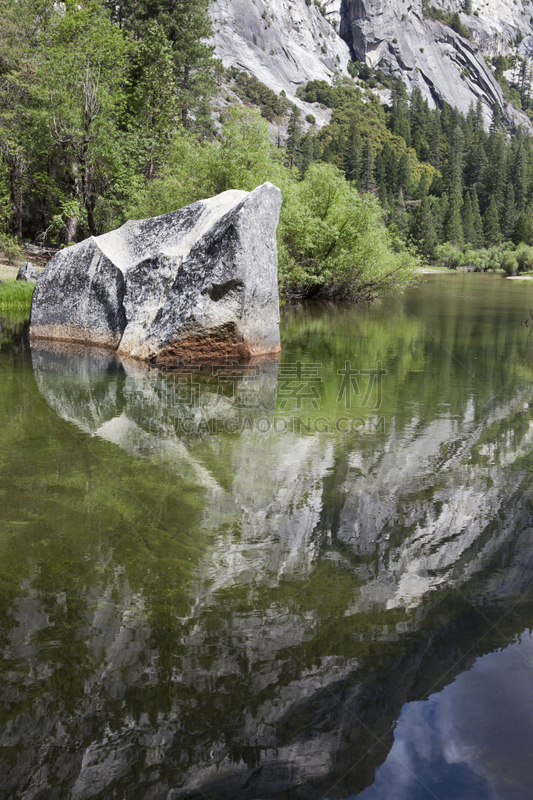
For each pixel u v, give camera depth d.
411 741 1.15
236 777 1.09
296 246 14.30
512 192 90.00
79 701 1.28
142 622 1.57
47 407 4.21
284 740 1.16
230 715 1.24
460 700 1.28
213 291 6.40
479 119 152.12
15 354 6.70
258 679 1.34
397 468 2.96
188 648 1.45
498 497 2.56
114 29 16.91
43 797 1.05
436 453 3.22
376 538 2.12
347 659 1.42
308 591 1.74
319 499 2.52
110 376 5.57
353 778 1.09
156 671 1.37
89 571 1.85
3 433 3.49
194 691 1.30
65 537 2.10
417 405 4.45
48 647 1.46
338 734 1.18
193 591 1.74
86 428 3.66
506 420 3.98
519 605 1.68
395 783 1.05
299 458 3.11
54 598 1.69
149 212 14.48
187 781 1.09
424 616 1.61
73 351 7.08
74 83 16.08
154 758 1.13
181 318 6.42
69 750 1.15
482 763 1.13
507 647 1.48
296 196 14.02
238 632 1.52
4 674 1.36
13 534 2.12
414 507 2.44
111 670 1.37
